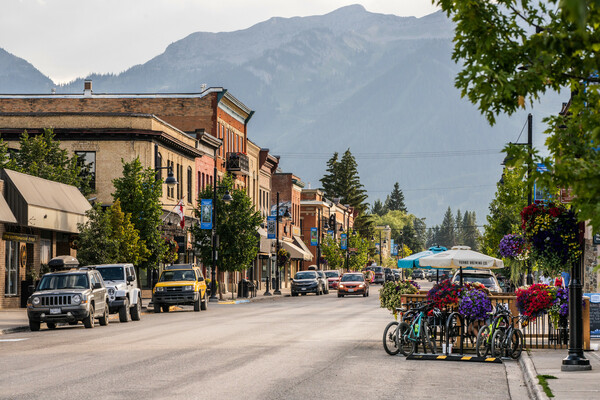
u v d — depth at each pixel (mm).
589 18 9305
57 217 54750
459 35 11352
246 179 103312
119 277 43156
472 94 10875
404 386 18781
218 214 72875
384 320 43656
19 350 26750
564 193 23844
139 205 56188
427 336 25688
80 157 69625
